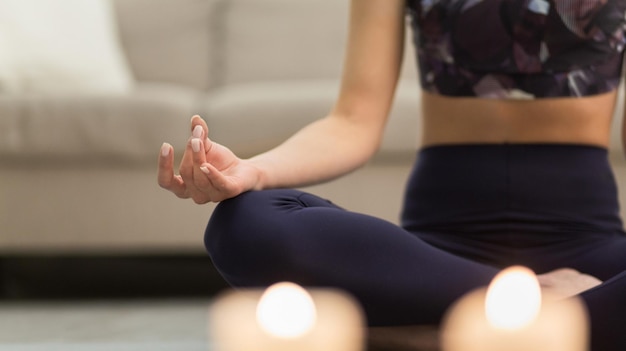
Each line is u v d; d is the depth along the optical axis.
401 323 1.26
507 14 1.57
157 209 3.04
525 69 1.58
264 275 1.23
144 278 3.53
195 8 4.10
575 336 0.48
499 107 1.59
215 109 3.09
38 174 3.04
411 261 1.25
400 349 1.30
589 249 1.51
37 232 3.05
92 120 3.00
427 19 1.65
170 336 2.28
